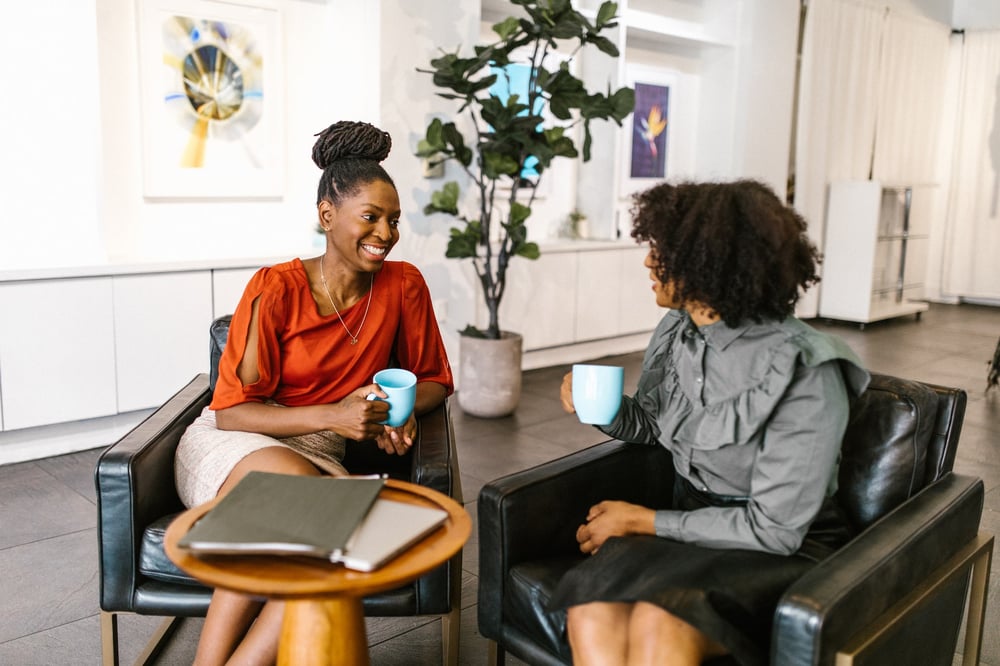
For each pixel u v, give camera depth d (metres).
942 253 9.12
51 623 2.31
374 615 1.84
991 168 8.68
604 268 5.61
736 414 1.55
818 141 7.36
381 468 2.24
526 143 3.89
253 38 4.25
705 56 6.70
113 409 3.65
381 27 4.26
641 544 1.54
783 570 1.46
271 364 2.01
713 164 6.79
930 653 1.62
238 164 4.28
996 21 8.62
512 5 4.99
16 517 3.00
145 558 1.81
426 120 4.56
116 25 3.82
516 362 4.36
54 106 3.65
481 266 4.90
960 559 1.67
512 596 1.68
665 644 1.32
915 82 8.44
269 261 4.03
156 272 3.69
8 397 3.38
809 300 7.62
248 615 1.69
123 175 3.93
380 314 2.13
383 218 1.98
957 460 3.89
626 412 1.86
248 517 1.27
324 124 4.61
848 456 1.79
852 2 7.43
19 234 3.65
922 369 5.79
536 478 1.75
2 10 3.48
